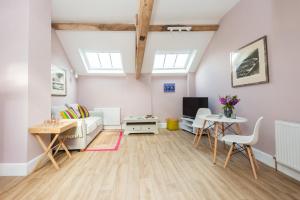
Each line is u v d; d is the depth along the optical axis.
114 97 6.17
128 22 4.18
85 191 1.91
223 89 4.10
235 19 3.55
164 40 4.85
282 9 2.39
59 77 4.57
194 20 4.21
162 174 2.34
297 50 2.19
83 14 3.80
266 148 2.71
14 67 2.36
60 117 3.73
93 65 6.01
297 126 2.03
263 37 2.71
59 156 3.12
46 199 1.77
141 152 3.35
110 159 2.95
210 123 3.87
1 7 2.37
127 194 1.85
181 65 6.25
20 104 2.35
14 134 2.34
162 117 6.33
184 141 4.23
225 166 2.55
